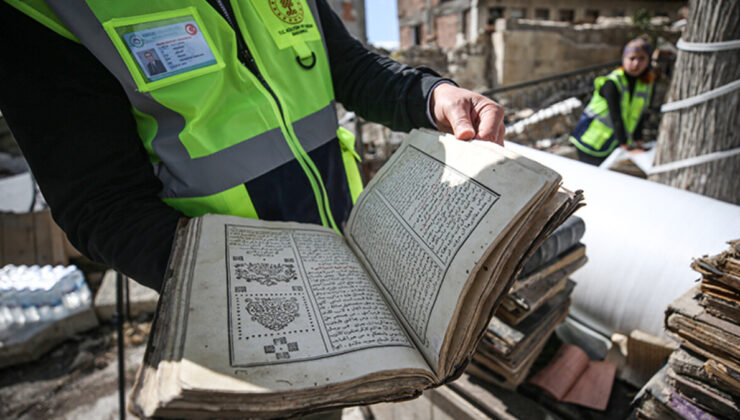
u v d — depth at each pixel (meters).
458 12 12.56
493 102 0.67
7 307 2.21
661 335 0.99
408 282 0.55
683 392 0.67
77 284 2.42
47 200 0.56
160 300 0.48
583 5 12.13
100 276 2.82
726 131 1.53
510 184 0.47
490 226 0.46
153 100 0.60
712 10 1.47
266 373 0.41
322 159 0.84
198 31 0.63
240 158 0.69
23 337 2.10
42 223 2.84
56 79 0.53
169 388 0.37
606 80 2.75
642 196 1.10
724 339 0.59
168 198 0.69
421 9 14.32
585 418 0.92
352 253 0.72
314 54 0.80
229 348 0.43
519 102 7.39
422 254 0.54
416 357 0.50
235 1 0.68
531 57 8.29
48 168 0.54
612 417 0.92
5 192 3.57
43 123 0.52
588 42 8.48
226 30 0.66
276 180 0.74
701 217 1.01
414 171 0.66
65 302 2.32
